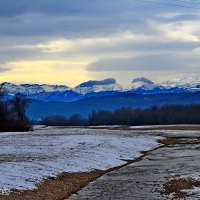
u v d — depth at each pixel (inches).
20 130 4640.8
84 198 976.3
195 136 3201.3
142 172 1371.8
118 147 2078.0
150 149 2268.7
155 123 7839.6
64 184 1125.1
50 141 2304.4
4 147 1924.2
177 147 2369.6
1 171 1124.5
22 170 1178.0
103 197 978.7
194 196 932.0
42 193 989.2
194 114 7795.3
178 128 4557.1
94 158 1611.7
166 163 1595.7
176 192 988.6
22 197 914.7
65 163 1411.2
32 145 2049.7
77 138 2506.2
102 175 1333.7
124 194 1002.7
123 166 1565.0
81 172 1327.5
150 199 932.0
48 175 1179.3
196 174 1240.8
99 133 3245.6
